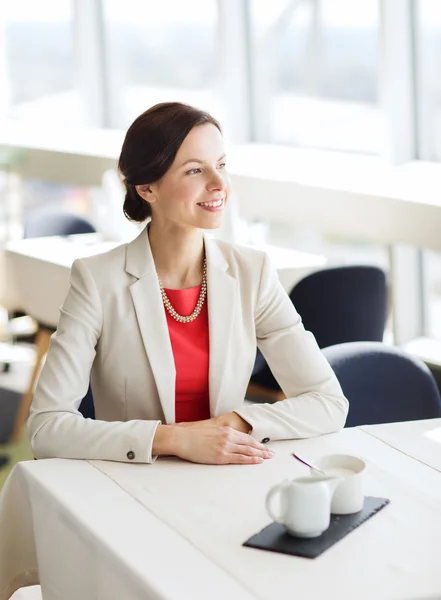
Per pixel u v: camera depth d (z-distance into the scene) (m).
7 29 8.12
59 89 7.95
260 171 5.80
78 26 7.50
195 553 1.72
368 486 2.01
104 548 1.76
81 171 7.07
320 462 1.93
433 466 2.14
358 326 3.93
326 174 5.57
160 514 1.89
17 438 4.71
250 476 2.08
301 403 2.38
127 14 7.25
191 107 2.40
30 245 5.04
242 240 5.14
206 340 2.46
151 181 2.38
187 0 6.70
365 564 1.67
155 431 2.20
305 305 3.95
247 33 6.38
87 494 1.99
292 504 1.75
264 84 6.40
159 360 2.41
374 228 5.12
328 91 5.97
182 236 2.45
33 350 6.14
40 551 2.11
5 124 8.31
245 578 1.62
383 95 5.43
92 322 2.42
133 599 1.67
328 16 5.79
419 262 5.55
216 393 2.44
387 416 2.71
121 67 7.48
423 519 1.85
